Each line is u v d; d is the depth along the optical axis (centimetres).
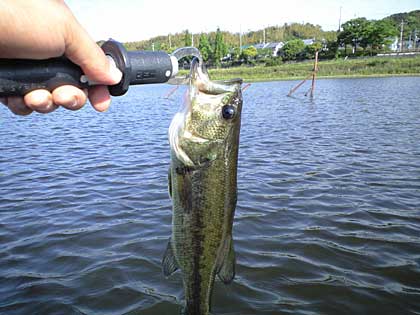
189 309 33
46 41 20
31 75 21
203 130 31
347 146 158
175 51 29
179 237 32
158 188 108
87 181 116
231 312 56
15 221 87
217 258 33
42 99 22
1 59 21
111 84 24
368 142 165
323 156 141
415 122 212
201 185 32
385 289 60
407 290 60
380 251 71
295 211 89
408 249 72
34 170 130
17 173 127
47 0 20
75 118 276
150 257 70
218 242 33
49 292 61
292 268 66
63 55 22
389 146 155
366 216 86
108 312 57
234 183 33
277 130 204
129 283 63
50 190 108
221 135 32
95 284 63
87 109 332
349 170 122
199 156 31
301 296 59
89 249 74
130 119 267
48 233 80
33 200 100
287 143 168
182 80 31
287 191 103
